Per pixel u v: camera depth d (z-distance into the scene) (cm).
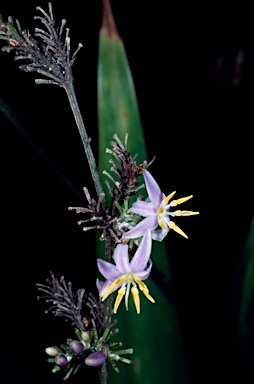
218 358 31
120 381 28
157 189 21
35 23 35
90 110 37
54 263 34
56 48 20
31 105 36
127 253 20
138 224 20
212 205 37
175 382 28
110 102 29
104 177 28
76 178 36
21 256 34
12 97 35
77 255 35
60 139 36
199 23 39
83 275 34
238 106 38
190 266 35
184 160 37
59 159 36
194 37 39
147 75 38
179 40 39
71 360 21
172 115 38
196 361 32
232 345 33
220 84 38
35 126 36
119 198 20
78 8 37
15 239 34
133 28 38
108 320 21
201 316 34
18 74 36
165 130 38
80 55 37
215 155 37
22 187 35
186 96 38
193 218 36
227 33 38
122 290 21
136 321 28
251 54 38
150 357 28
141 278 21
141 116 38
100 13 38
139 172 20
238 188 37
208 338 31
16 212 35
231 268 35
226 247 36
